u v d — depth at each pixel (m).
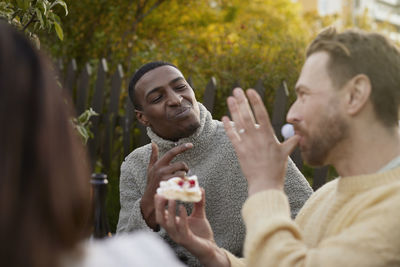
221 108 3.45
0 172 0.52
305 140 0.94
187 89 1.69
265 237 0.85
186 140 1.67
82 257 0.59
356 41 0.90
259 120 0.96
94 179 1.21
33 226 0.53
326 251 0.80
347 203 0.91
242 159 0.96
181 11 5.04
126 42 4.51
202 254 1.13
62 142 0.58
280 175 0.94
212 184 1.66
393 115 0.89
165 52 4.22
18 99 0.55
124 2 4.50
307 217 1.14
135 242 0.67
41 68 0.58
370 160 0.90
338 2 10.68
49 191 0.55
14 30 0.60
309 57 0.95
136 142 3.69
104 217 1.21
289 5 6.24
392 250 0.76
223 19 5.25
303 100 0.94
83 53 4.57
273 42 3.75
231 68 3.66
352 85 0.88
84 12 4.39
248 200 0.92
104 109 4.20
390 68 0.88
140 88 1.69
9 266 0.52
